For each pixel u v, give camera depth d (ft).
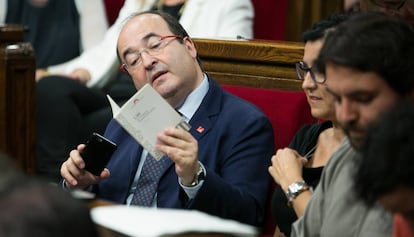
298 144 23.38
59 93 36.91
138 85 25.38
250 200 23.57
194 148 21.97
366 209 16.72
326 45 16.26
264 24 43.19
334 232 17.10
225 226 13.47
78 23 43.04
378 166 12.77
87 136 37.47
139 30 25.04
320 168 21.83
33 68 30.91
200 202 22.59
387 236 16.42
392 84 15.69
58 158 36.55
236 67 29.19
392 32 15.87
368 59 15.56
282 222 22.50
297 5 45.21
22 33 31.07
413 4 27.09
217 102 25.08
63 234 9.95
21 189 10.24
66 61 42.80
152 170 24.56
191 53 25.34
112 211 14.23
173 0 37.73
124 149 25.64
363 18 16.25
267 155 24.56
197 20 36.63
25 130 31.09
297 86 28.25
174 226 13.39
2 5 43.01
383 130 12.80
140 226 13.55
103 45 39.88
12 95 30.73
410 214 12.94
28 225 9.86
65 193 10.41
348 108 15.76
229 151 24.38
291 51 28.14
